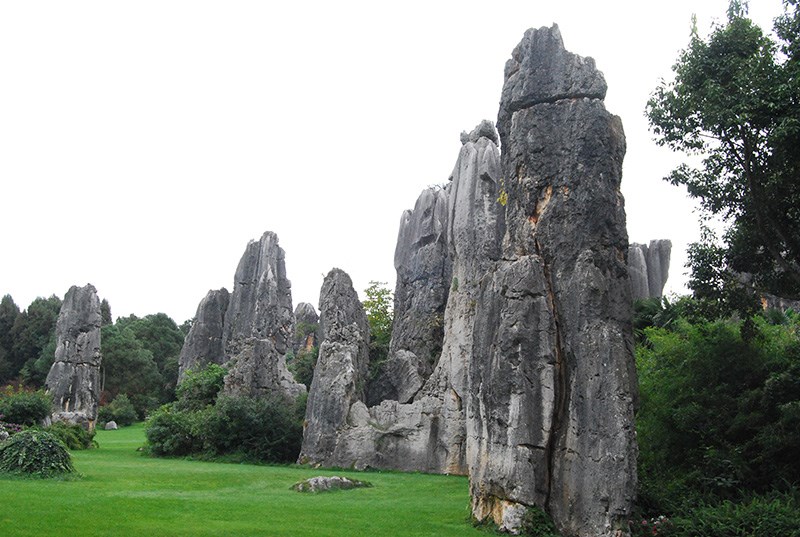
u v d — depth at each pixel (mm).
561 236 17828
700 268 24016
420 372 41250
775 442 19125
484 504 16953
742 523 15938
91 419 51531
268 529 15008
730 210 23578
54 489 19062
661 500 17953
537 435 16531
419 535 15555
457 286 36281
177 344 99250
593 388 16359
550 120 18797
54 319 88688
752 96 19750
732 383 22125
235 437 37844
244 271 65188
